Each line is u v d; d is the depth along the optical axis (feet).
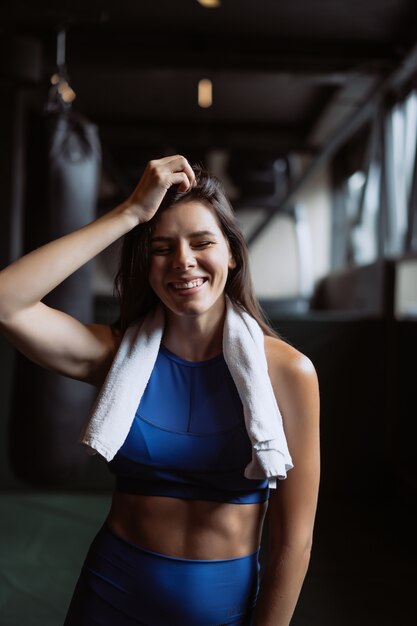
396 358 12.61
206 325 3.85
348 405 12.60
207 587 3.66
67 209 8.73
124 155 23.59
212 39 14.39
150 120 23.00
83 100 20.71
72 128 8.87
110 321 12.15
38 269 3.46
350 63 14.88
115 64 14.70
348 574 8.74
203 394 3.75
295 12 13.23
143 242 3.75
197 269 3.62
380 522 11.07
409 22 13.50
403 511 11.67
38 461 8.50
